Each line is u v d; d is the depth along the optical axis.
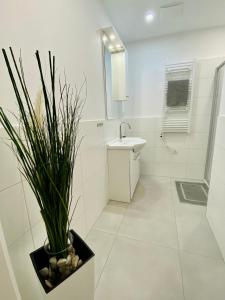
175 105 2.63
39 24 0.93
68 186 0.73
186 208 1.97
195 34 2.43
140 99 2.86
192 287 1.09
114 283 1.13
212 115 2.50
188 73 2.51
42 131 0.64
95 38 1.66
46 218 0.70
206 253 1.34
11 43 0.77
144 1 1.80
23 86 0.60
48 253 0.75
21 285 0.82
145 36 2.56
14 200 0.78
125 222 1.74
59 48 1.11
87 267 0.79
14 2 0.78
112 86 2.19
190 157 2.79
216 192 1.47
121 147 1.97
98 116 1.79
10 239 0.77
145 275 1.18
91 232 1.60
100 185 1.87
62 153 0.69
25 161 0.64
